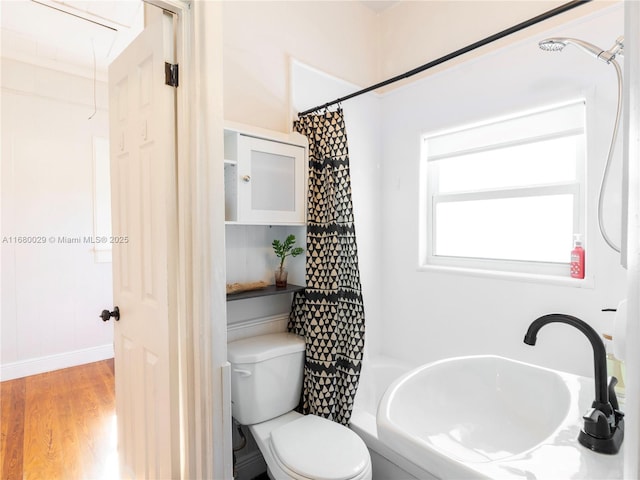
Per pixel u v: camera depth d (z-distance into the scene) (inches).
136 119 54.6
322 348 67.0
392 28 94.7
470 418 41.6
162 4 45.8
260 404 61.8
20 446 77.8
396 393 37.8
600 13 61.2
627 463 13.6
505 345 74.2
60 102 118.1
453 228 87.1
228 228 68.6
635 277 13.3
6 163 109.4
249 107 70.6
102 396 101.0
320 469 48.2
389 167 95.7
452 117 81.9
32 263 114.6
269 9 74.3
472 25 78.6
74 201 121.6
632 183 13.8
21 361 113.0
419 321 89.7
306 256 72.3
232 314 68.9
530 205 74.8
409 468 53.9
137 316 56.4
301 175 71.1
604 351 30.7
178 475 49.9
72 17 89.1
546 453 27.1
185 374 49.0
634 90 13.7
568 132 67.1
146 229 53.0
